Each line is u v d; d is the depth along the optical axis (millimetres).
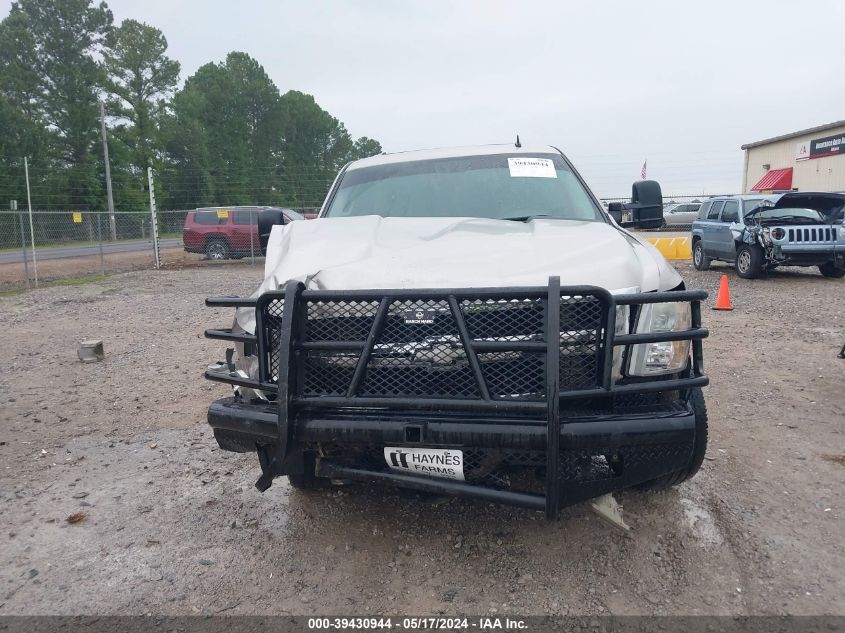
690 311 2992
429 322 2781
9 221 23281
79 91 66000
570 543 3432
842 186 33844
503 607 2926
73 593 3088
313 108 100062
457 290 2723
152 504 3990
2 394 6430
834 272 15047
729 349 7715
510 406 2662
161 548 3480
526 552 3357
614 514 3160
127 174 65312
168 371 7273
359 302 2848
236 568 3281
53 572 3268
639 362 2920
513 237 3537
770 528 3527
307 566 3285
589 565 3230
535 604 2941
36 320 11031
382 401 2754
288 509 3881
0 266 21359
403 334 2811
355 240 3570
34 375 7188
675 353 2982
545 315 2725
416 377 2801
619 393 2791
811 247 14047
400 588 3088
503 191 4508
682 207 35562
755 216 15344
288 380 2797
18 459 4742
